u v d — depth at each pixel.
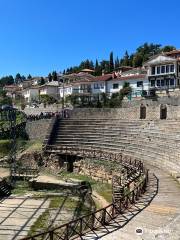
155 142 47.91
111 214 23.94
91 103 77.31
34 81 175.75
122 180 39.59
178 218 23.22
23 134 73.19
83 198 41.81
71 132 64.31
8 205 38.94
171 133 44.88
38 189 46.50
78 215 35.09
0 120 75.81
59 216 34.94
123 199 25.55
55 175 54.56
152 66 84.56
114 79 95.88
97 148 57.44
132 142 53.03
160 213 24.22
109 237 20.12
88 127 63.25
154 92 65.06
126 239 19.84
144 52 149.50
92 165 52.00
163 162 42.19
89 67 170.00
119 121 59.53
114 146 55.25
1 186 44.78
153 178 35.81
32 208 37.81
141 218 23.19
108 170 48.19
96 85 100.81
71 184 45.59
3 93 152.75
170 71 81.50
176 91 61.16
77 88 105.44
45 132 70.00
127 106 67.56
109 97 79.12
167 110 54.53
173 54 88.44
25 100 131.38
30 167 59.38
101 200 39.50
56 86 128.38
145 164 44.44
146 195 28.98
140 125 53.75
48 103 93.75
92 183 48.12
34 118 77.12
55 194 43.69
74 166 56.16
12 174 51.88
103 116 66.94
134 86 88.81
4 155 64.25
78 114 69.62
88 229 21.88
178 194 29.34
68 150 59.03
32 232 30.53
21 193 44.41
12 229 31.34
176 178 35.19
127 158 48.12
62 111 71.38
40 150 62.06
